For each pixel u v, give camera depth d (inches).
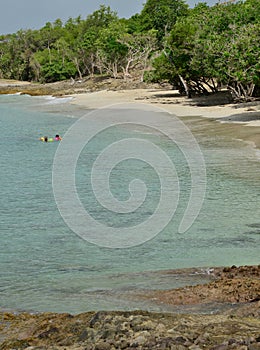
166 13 6235.2
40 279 558.9
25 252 664.4
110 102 3570.4
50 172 1250.0
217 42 2605.8
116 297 480.1
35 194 1019.9
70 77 6835.6
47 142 1867.6
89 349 317.1
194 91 3592.5
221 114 2401.6
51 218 837.8
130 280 538.6
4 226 796.0
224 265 584.4
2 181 1154.7
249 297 444.8
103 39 5644.7
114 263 611.2
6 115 3046.3
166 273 557.9
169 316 374.0
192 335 327.9
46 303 474.0
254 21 2748.5
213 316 379.9
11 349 344.2
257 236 712.4
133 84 4955.7
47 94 5182.1
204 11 3282.5
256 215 826.2
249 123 2022.6
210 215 833.5
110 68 6122.1
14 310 456.8
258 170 1181.7
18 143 1852.9
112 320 359.3
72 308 454.9
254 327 346.3
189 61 3260.3
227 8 2967.5
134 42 5541.3
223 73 2655.0
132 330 341.4
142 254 646.5
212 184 1060.5
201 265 587.8
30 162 1416.1
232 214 836.0
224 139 1672.0
